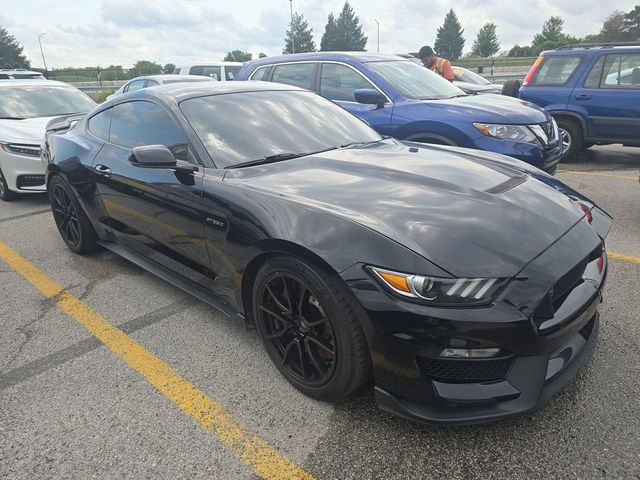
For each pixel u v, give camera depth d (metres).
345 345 2.04
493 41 85.00
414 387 1.92
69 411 2.33
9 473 1.98
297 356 2.39
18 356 2.80
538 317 1.86
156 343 2.90
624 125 7.04
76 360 2.75
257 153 2.90
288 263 2.17
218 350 2.80
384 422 2.19
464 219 2.11
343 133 3.39
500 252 1.94
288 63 6.11
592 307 2.15
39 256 4.35
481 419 1.88
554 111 7.49
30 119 6.57
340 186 2.46
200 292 2.97
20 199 6.39
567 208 2.41
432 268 1.85
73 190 3.94
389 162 2.85
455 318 1.80
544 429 2.10
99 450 2.09
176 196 2.84
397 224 2.06
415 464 1.96
